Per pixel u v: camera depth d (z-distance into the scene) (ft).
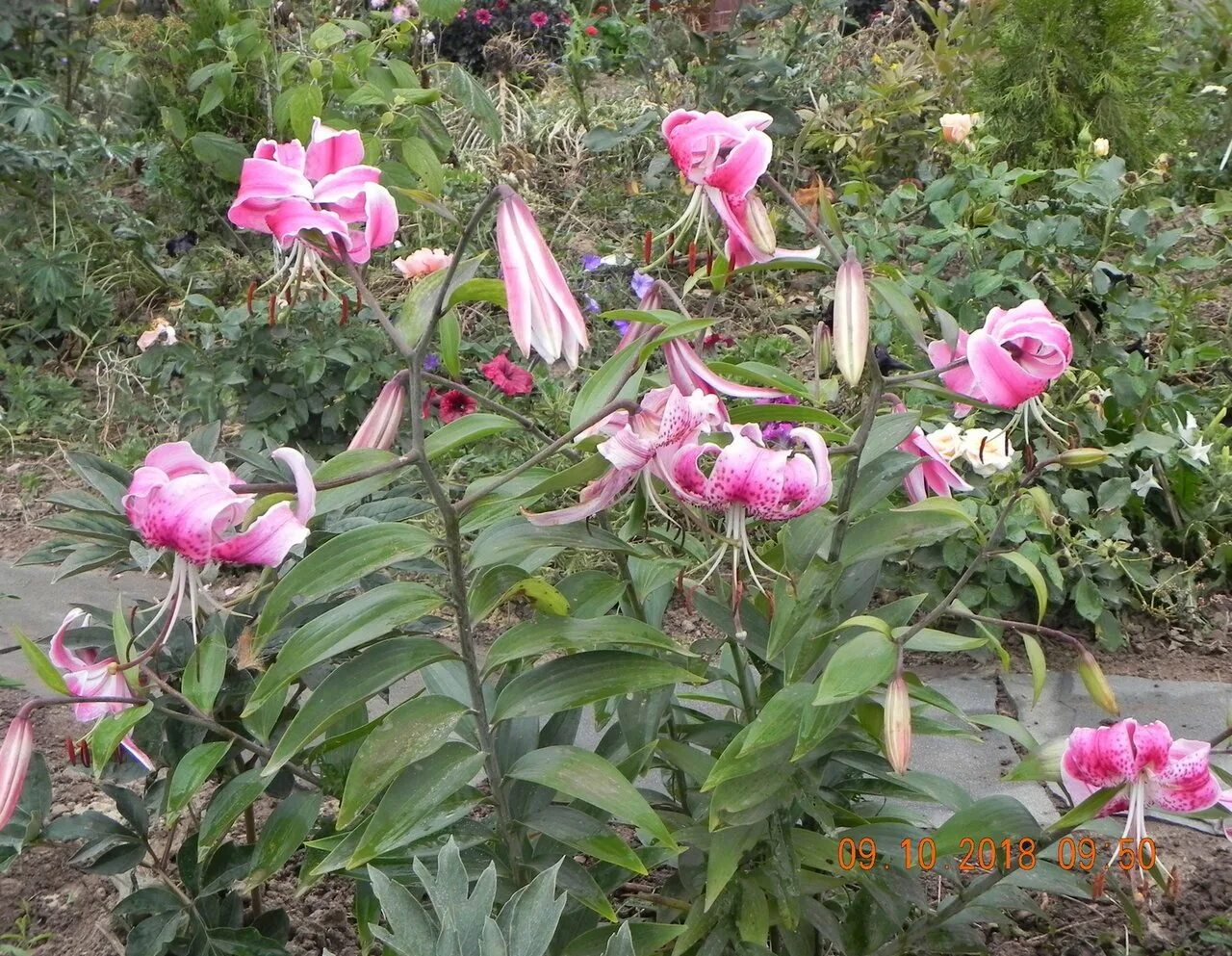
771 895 6.44
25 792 6.57
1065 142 18.54
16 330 18.63
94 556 6.80
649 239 5.88
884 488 5.92
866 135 19.39
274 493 4.95
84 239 19.57
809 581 5.43
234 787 6.03
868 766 6.23
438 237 18.17
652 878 8.33
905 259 14.48
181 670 6.68
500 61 26.71
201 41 18.53
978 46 21.13
